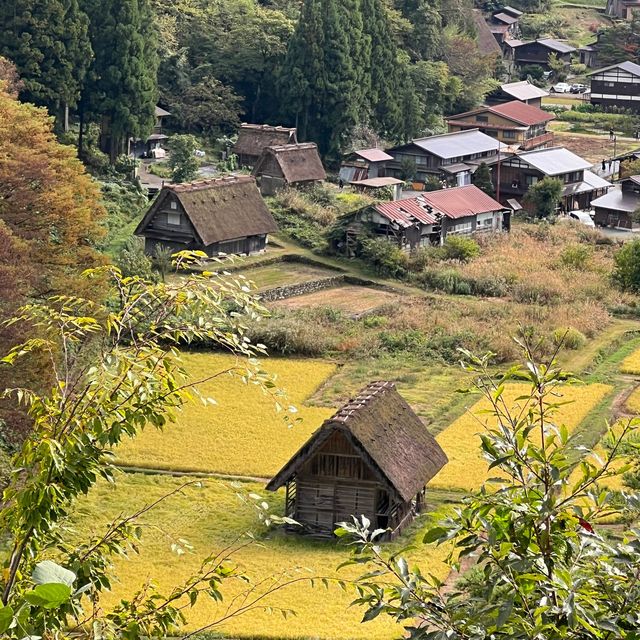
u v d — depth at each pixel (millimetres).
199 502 40031
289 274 72375
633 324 65375
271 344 57719
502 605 11328
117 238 73875
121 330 14117
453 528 12031
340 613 31500
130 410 13766
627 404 50969
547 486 12148
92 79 88500
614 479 39625
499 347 57781
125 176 88188
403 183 99188
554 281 70625
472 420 48500
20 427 38031
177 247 72562
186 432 46375
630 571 12086
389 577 33781
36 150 47531
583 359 58031
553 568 11797
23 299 41531
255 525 38312
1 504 14383
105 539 13891
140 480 41719
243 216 74500
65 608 12141
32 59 85562
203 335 14398
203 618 30656
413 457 38781
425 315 63719
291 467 37719
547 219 92312
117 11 88875
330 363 56844
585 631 11398
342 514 37812
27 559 13016
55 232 50125
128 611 13781
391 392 40688
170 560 34781
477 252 77125
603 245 84188
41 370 38562
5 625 10367
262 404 50062
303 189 91000
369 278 72500
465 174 103250
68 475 13227
